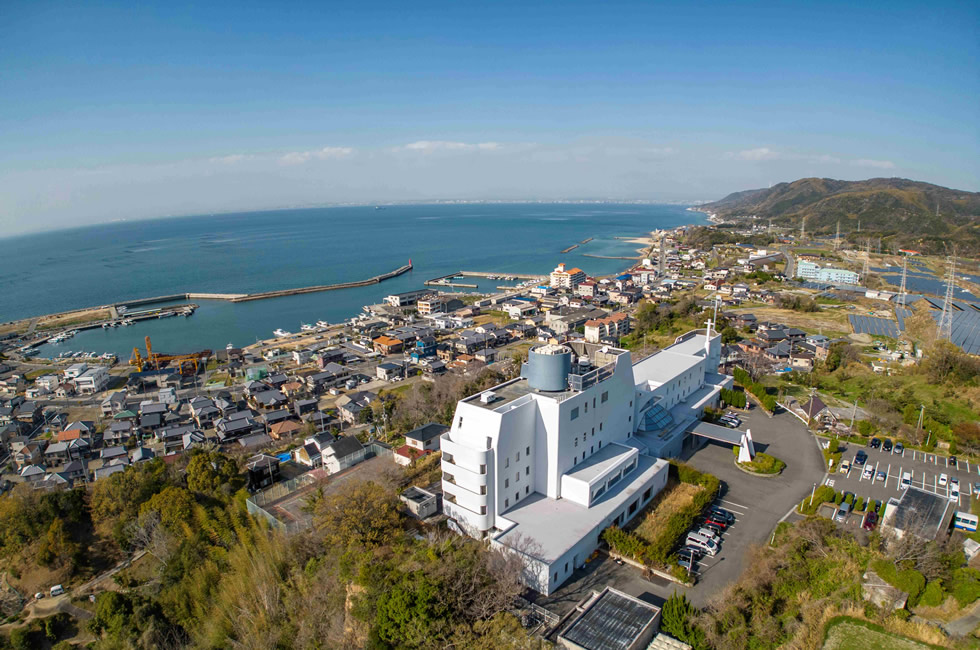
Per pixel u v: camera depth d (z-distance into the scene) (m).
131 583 49.03
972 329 116.38
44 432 90.62
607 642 32.00
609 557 41.56
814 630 32.84
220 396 100.50
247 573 42.72
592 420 49.56
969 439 59.09
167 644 42.59
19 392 109.88
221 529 50.25
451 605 33.16
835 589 36.16
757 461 56.44
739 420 68.94
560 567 37.97
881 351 104.06
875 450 60.50
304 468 66.75
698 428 61.78
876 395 75.06
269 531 46.91
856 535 41.88
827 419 67.62
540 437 45.75
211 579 45.12
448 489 44.53
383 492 45.22
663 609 34.34
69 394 108.31
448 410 75.56
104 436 84.31
